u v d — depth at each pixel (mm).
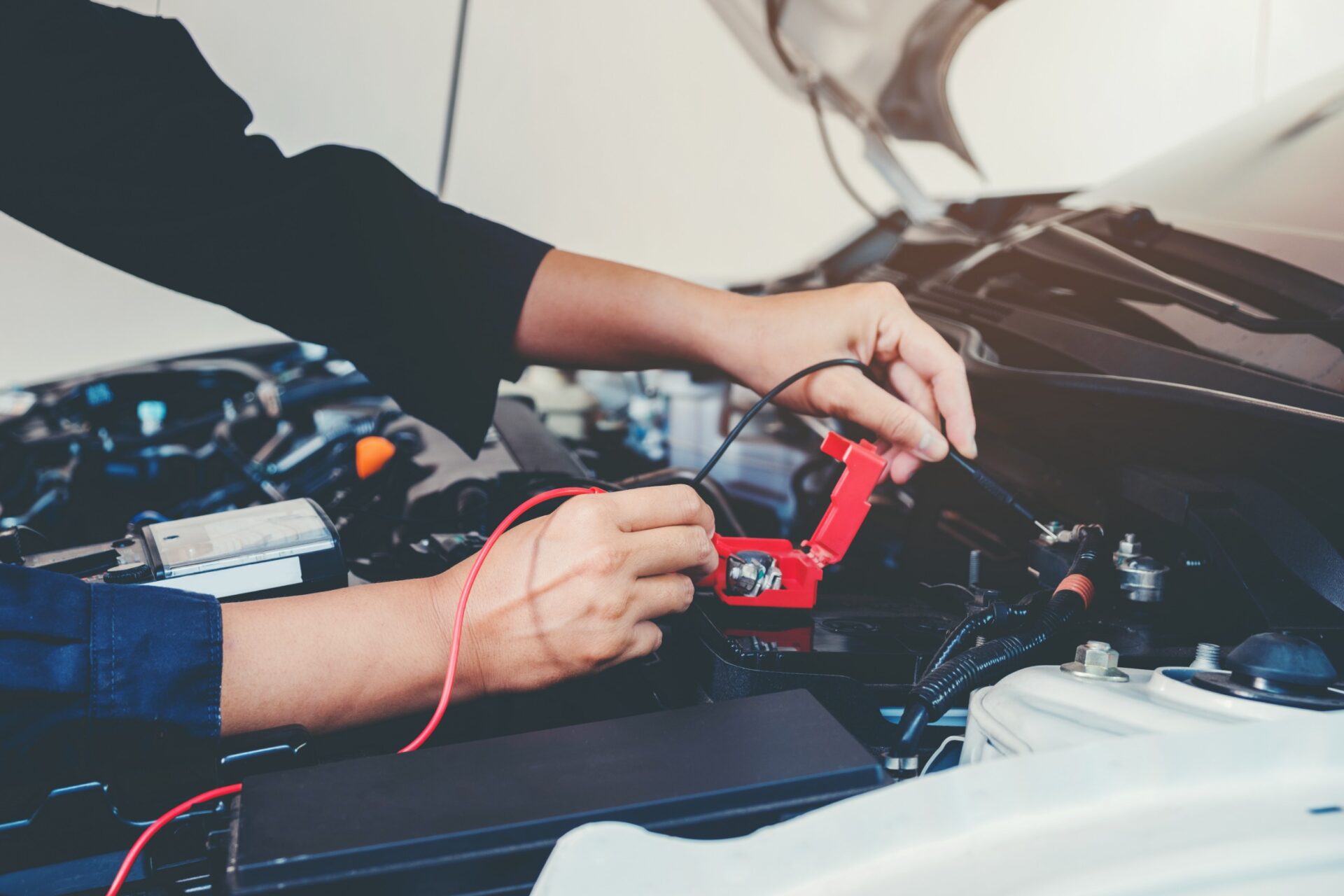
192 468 1330
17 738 504
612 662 618
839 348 865
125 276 1510
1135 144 1784
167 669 534
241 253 840
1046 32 1735
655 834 354
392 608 601
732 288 1736
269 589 696
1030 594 704
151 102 837
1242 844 326
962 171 1753
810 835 344
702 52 1676
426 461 1182
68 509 1297
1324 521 716
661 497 646
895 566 1049
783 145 1717
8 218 1456
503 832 370
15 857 489
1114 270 1057
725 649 623
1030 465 935
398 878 356
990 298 1146
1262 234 1003
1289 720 385
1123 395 803
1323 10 1777
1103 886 308
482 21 1596
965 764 533
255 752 512
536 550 608
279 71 1532
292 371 1499
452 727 667
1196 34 1763
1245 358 824
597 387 1490
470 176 1637
